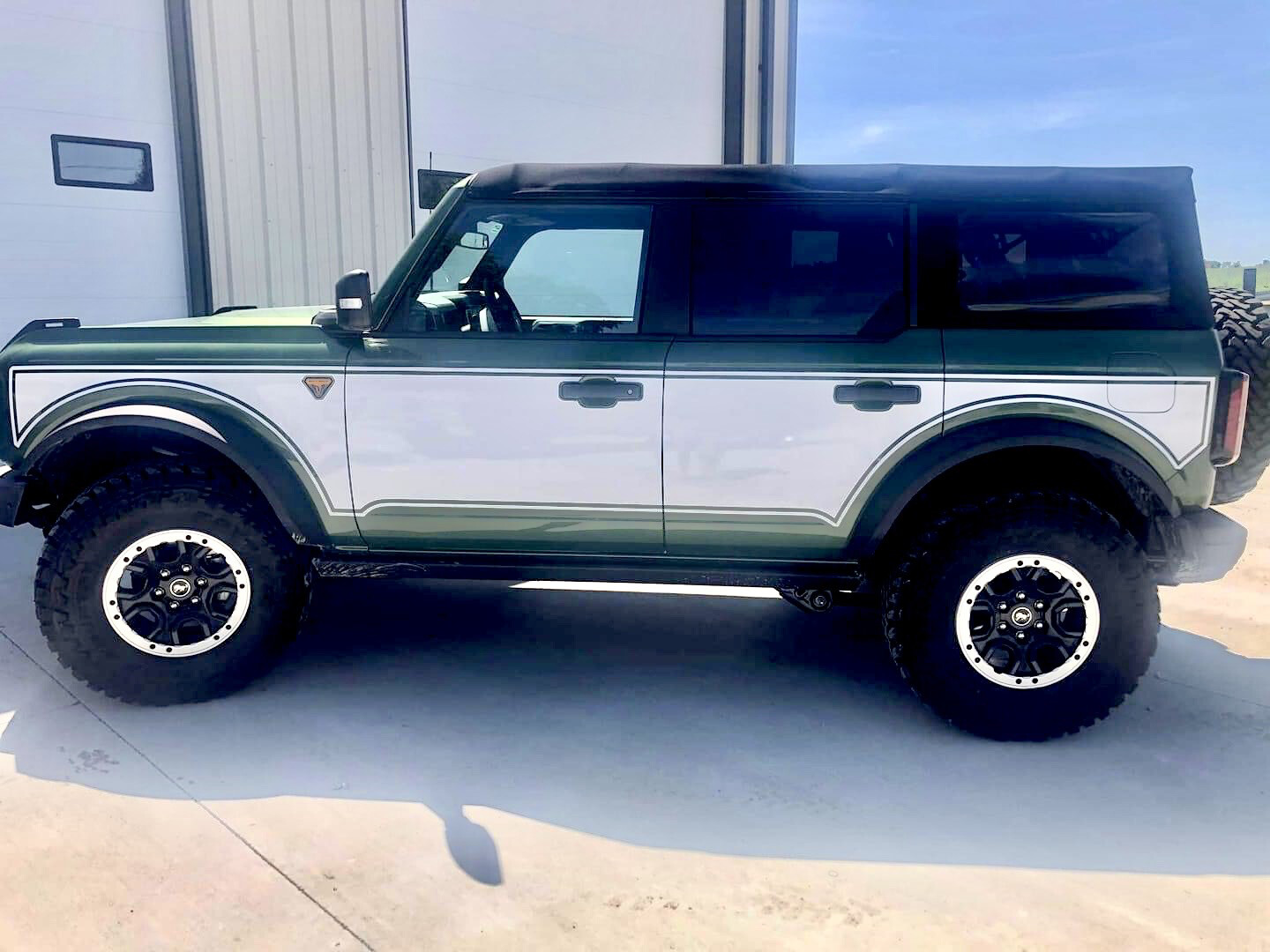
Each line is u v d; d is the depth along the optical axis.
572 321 3.60
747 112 12.77
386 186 9.91
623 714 3.52
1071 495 3.27
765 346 3.27
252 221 9.06
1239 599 4.77
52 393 3.43
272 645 3.53
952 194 3.25
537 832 2.76
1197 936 2.36
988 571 3.24
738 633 4.35
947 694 3.31
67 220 8.10
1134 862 2.66
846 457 3.27
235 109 8.84
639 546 3.46
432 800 2.91
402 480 3.40
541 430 3.33
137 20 8.27
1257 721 3.50
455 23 10.18
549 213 3.39
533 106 10.90
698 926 2.37
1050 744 3.33
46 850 2.62
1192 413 3.17
